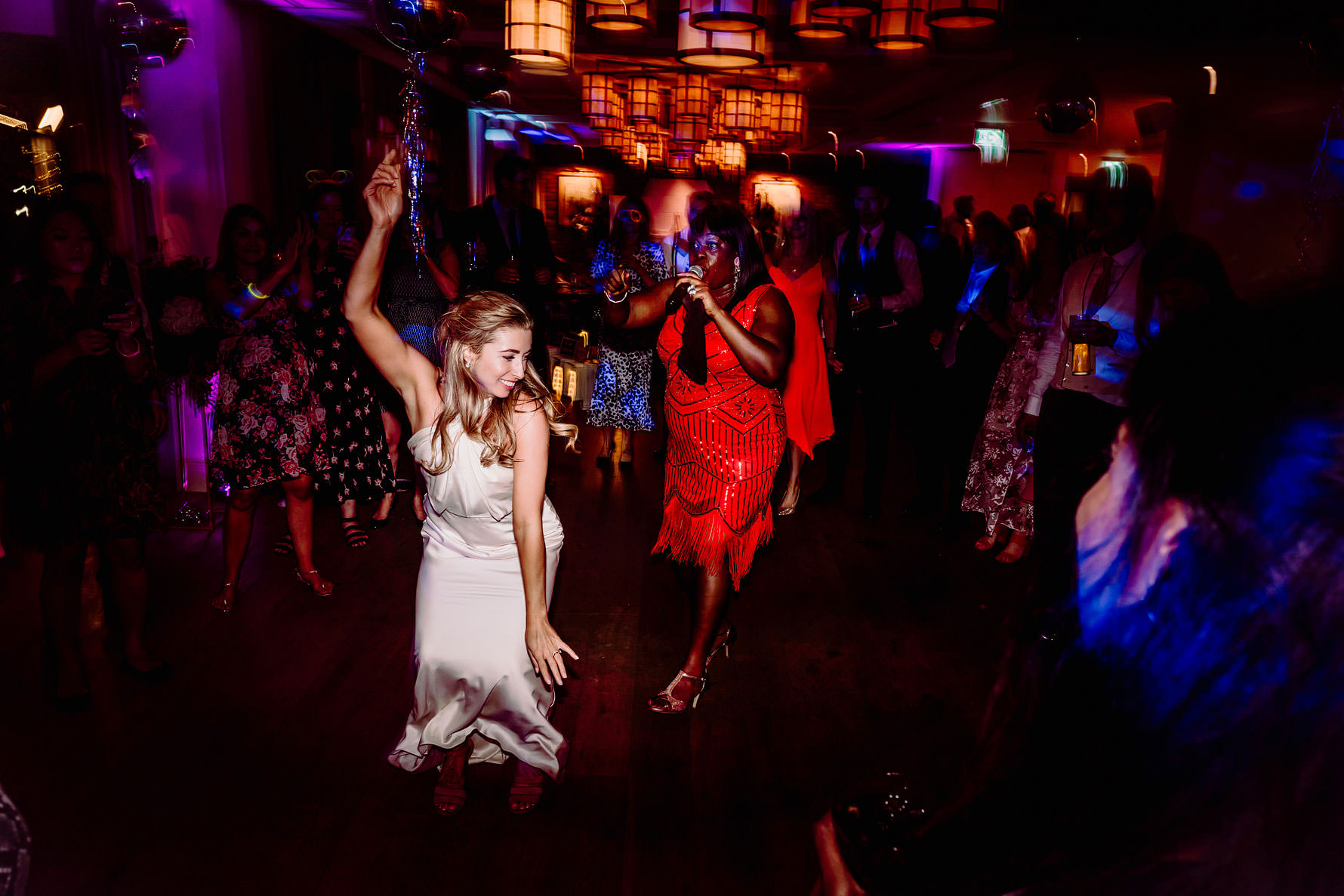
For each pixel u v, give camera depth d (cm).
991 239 479
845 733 307
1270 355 44
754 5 394
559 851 245
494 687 247
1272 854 43
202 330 371
